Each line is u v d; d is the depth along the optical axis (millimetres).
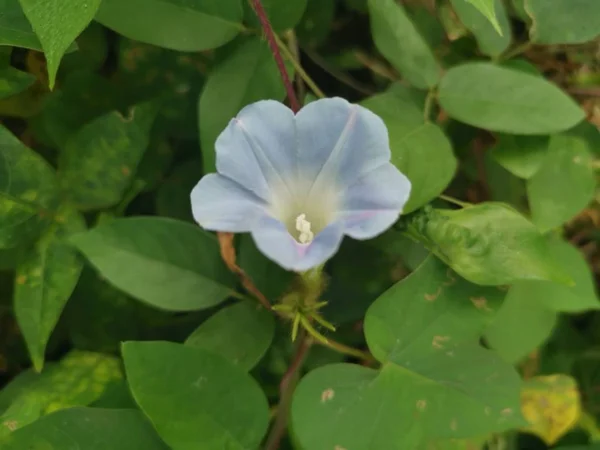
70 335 272
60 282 251
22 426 242
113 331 271
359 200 224
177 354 230
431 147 247
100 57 276
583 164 259
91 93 275
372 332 241
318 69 287
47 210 253
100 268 238
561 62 271
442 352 240
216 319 247
